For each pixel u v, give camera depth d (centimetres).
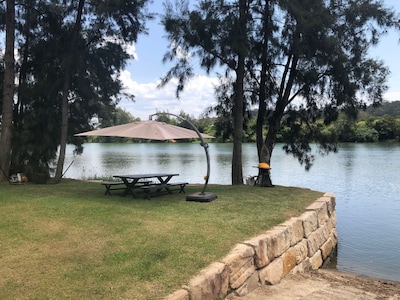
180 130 852
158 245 471
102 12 1141
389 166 2734
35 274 374
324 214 809
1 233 504
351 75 1093
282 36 1078
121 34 1275
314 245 712
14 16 1146
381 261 770
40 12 1246
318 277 618
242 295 457
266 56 1139
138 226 557
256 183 1134
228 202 796
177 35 1056
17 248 446
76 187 1049
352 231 1006
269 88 1248
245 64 1205
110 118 1530
